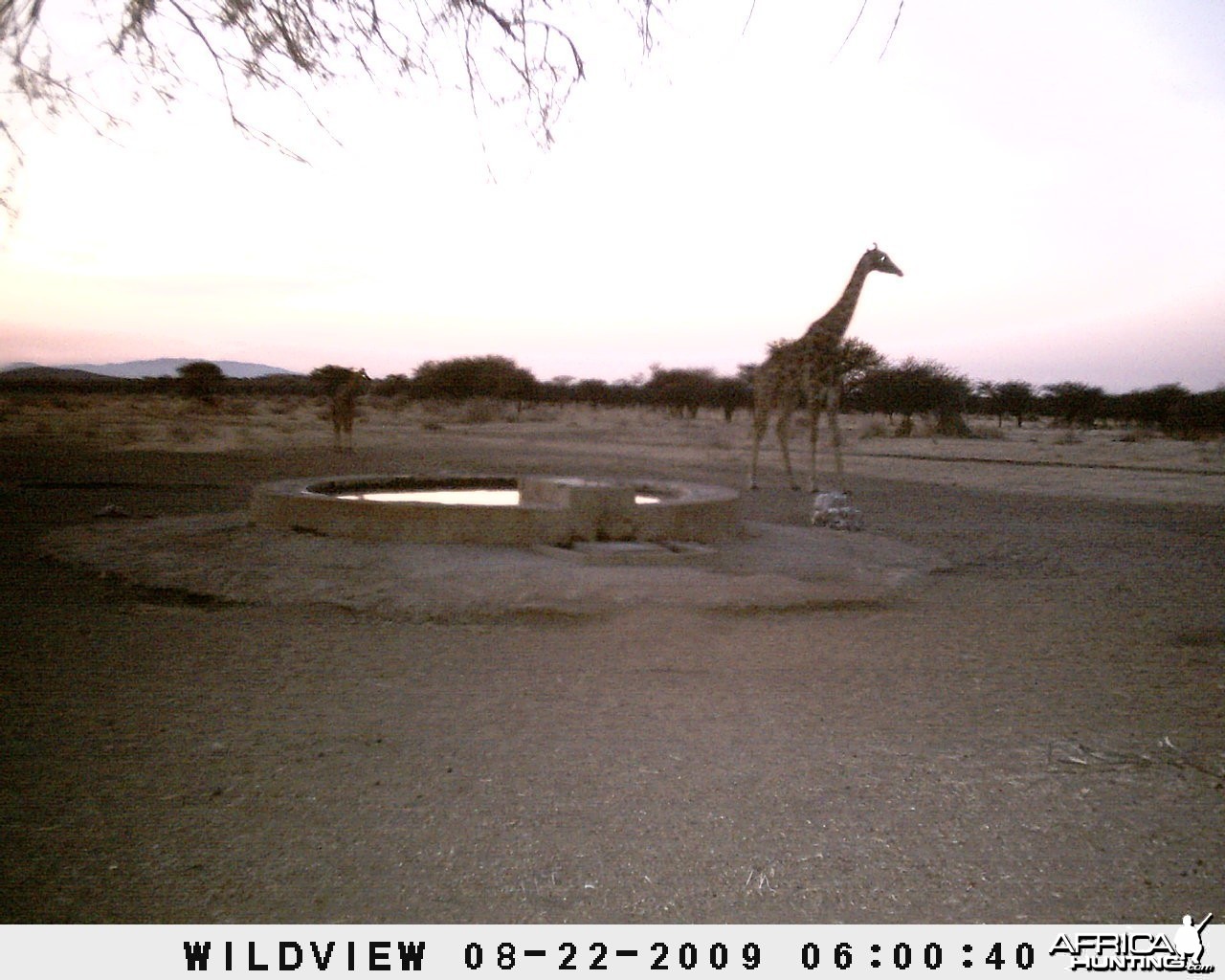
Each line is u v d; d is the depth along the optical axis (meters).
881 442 47.28
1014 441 51.53
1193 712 6.71
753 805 4.98
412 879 4.16
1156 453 41.03
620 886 4.14
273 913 3.88
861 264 21.25
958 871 4.32
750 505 19.20
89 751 5.54
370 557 11.24
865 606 10.20
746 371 86.62
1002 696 7.03
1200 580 12.42
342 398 33.38
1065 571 12.96
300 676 7.16
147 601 9.66
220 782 5.14
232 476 23.80
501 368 100.56
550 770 5.40
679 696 6.85
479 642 8.29
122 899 3.94
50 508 16.78
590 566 11.06
